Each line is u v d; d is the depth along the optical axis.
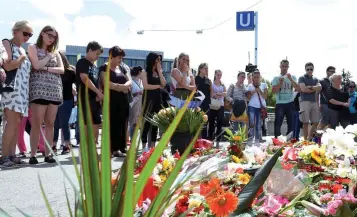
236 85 10.80
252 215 1.55
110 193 1.11
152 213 1.19
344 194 1.86
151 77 7.60
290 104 10.42
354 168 2.54
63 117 7.75
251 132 10.77
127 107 7.21
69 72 7.76
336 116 10.56
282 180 2.00
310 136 10.62
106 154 1.11
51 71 6.54
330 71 10.77
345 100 10.55
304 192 1.82
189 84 7.58
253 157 3.24
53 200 4.21
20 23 6.23
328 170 2.76
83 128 1.13
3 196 4.40
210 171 2.19
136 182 1.12
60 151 8.27
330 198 2.02
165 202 1.22
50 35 6.52
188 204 1.76
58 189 4.72
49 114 6.64
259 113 10.80
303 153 2.97
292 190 1.98
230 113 11.27
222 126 10.39
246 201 1.54
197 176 2.06
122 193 1.12
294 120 10.84
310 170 2.79
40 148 7.83
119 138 7.16
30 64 6.40
